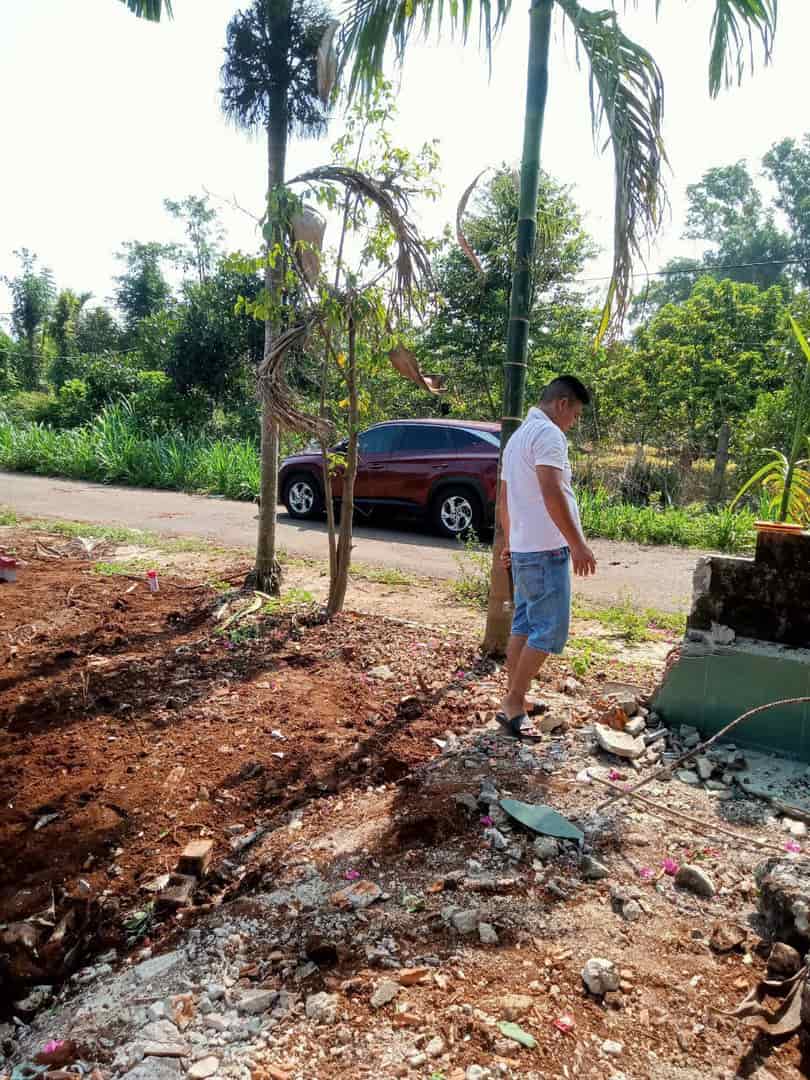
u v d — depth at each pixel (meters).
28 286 41.22
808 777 3.62
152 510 12.73
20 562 8.17
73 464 18.08
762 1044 2.09
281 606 6.49
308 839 3.26
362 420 6.01
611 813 3.32
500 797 3.45
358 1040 2.12
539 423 3.86
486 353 18.06
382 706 4.59
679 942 2.51
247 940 2.63
